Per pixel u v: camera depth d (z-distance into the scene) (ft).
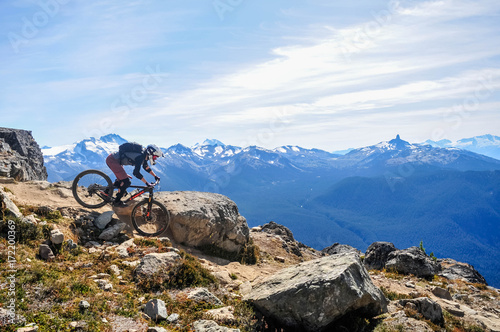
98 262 36.32
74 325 23.04
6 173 63.31
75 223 44.27
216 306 32.50
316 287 31.30
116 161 44.86
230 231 60.44
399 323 33.55
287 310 31.71
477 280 76.02
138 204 47.44
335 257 37.96
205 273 39.24
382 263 81.61
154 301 28.68
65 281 29.09
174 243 52.44
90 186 45.80
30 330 20.93
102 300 27.78
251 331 29.78
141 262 36.47
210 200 61.36
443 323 39.17
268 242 78.38
